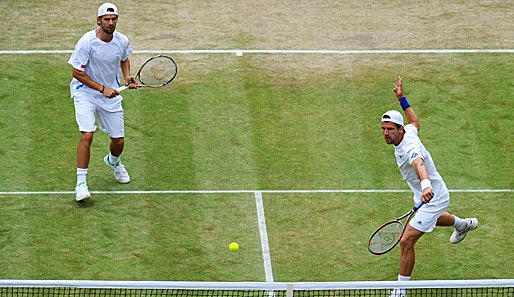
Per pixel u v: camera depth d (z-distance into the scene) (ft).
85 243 146.00
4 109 185.26
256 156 173.06
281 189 162.91
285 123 184.14
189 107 188.65
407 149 129.29
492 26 222.28
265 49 210.79
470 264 142.72
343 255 144.56
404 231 132.46
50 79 196.95
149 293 132.77
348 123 184.44
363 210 157.07
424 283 116.47
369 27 221.05
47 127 180.75
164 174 166.91
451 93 195.00
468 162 172.24
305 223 152.97
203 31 217.56
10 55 204.64
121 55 156.15
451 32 219.41
